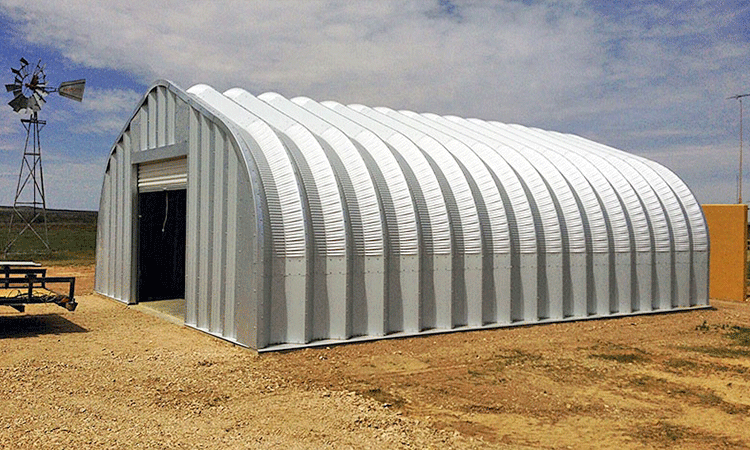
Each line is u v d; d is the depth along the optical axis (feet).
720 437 24.73
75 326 44.96
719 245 73.72
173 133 47.88
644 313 54.19
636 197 57.06
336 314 38.96
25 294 44.47
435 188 44.93
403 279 41.96
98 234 63.67
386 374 32.65
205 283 42.55
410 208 42.57
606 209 54.85
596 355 38.65
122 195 57.36
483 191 48.21
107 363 33.45
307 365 33.78
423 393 29.53
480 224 45.29
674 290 58.54
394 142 50.29
